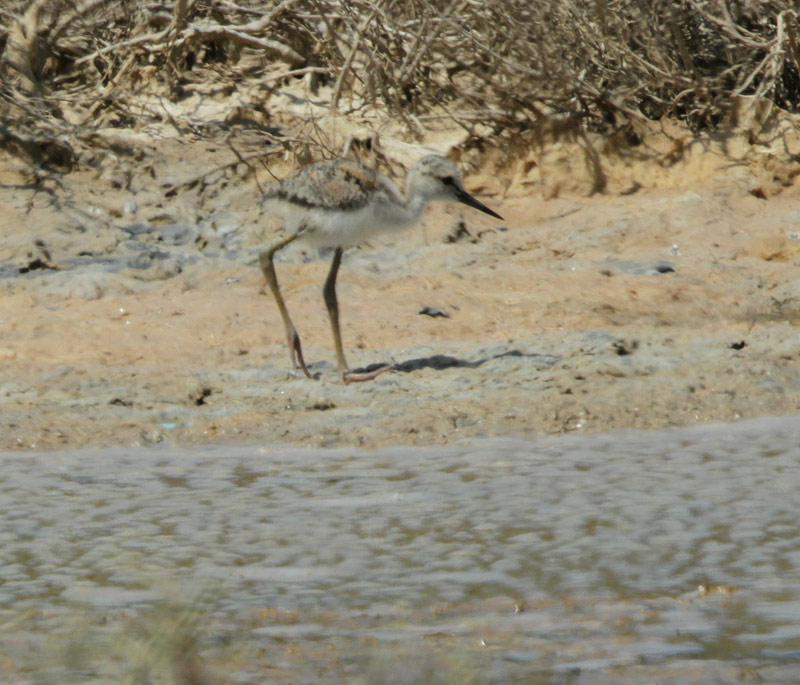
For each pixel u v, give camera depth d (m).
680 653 6.04
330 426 11.07
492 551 7.63
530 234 17.77
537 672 5.82
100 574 7.31
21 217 17.31
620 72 20.14
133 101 20.08
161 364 13.05
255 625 6.47
